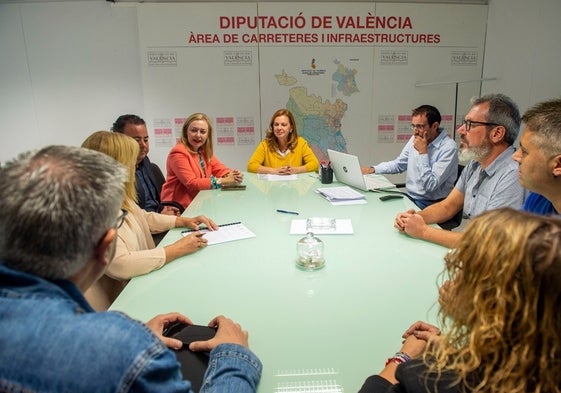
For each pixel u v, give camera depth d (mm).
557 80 4297
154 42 3982
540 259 541
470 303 610
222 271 1453
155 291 1312
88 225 618
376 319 1122
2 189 594
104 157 695
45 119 4164
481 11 4094
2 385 522
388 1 4062
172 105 4129
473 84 4254
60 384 521
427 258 1534
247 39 4020
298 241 1673
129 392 537
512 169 1863
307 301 1229
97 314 594
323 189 2646
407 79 4195
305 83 4145
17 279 585
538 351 545
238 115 4188
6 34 3953
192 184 2887
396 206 2277
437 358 647
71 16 3955
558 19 4145
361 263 1497
